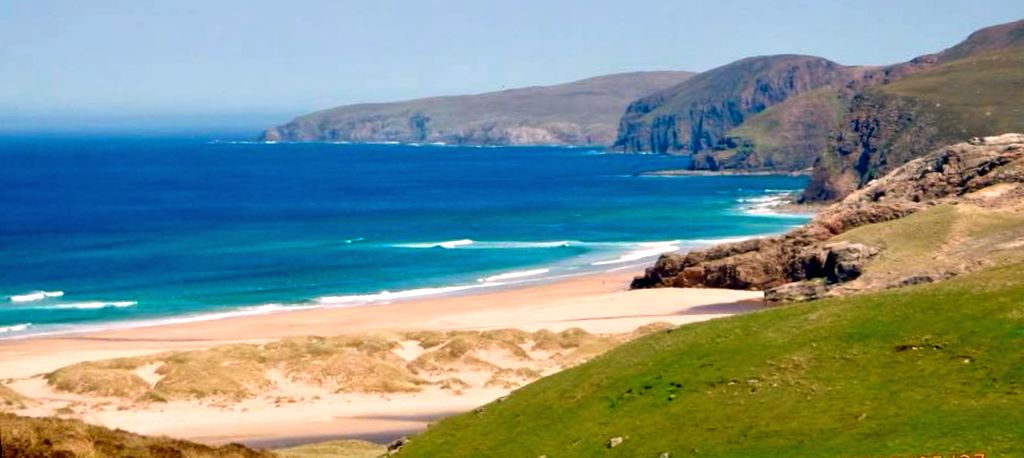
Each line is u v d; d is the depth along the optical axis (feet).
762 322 124.98
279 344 298.35
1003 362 97.45
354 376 265.75
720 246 444.14
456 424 128.98
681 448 100.37
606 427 111.34
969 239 359.46
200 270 542.98
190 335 359.46
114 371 260.01
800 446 93.09
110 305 434.71
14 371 280.31
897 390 98.84
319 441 212.02
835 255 374.22
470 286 482.69
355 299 447.01
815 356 111.14
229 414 236.43
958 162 449.06
